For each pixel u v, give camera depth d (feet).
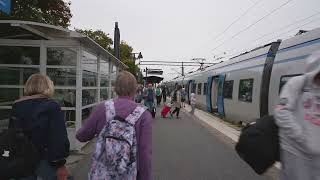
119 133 4.09
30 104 4.64
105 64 18.69
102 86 17.67
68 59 11.54
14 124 4.60
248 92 18.69
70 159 10.73
